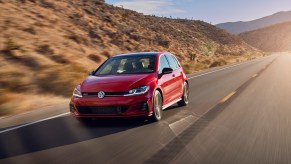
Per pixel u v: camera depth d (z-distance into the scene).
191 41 86.00
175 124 8.64
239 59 65.12
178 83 10.77
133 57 9.87
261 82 19.00
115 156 6.06
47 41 27.98
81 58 27.62
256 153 6.21
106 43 40.34
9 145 6.88
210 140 7.11
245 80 20.45
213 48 75.44
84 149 6.50
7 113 10.66
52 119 9.41
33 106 11.90
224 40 136.75
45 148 6.60
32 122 9.05
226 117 9.52
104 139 7.24
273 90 15.41
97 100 8.32
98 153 6.24
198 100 12.77
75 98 8.62
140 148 6.54
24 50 21.77
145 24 78.31
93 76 9.36
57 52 25.38
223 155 6.09
